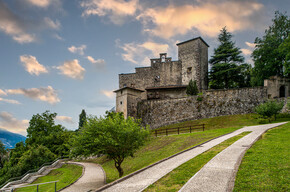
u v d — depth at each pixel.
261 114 34.75
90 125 22.70
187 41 60.25
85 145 21.92
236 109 42.03
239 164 11.16
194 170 11.45
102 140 20.81
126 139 21.92
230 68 51.44
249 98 41.75
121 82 64.81
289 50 42.91
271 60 47.69
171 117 46.56
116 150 21.45
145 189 9.50
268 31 50.91
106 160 34.59
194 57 58.38
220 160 12.70
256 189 8.07
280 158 11.23
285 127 22.94
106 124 22.14
